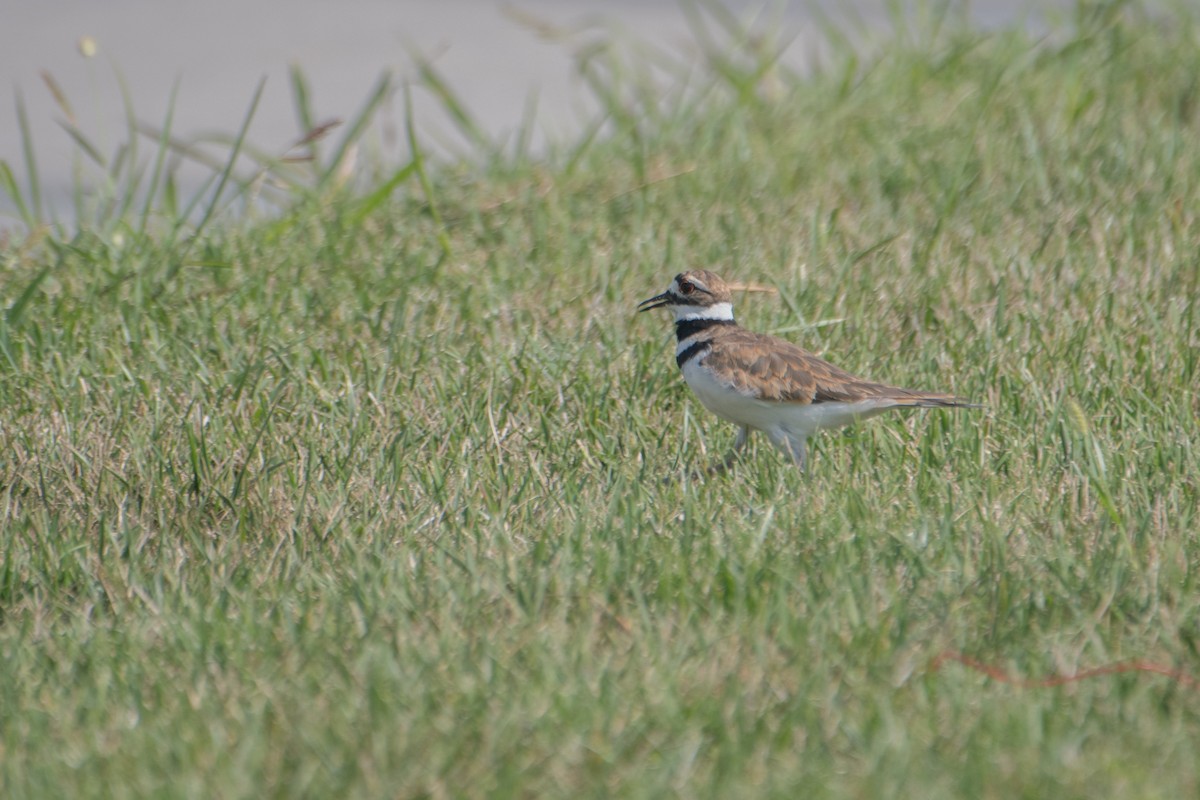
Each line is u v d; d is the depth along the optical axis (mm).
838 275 13992
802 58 24047
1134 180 15594
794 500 10133
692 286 11523
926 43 20844
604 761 7078
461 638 8211
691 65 20984
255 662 8094
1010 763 6969
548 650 8055
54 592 9148
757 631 8172
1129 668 7754
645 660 7961
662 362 12484
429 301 13688
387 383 12203
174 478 10555
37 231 15352
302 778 6953
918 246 14586
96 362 12570
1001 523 9641
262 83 14977
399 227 15883
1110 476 10125
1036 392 11500
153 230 16078
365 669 7871
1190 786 6785
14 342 12633
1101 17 19938
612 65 20438
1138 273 13562
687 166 17203
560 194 16641
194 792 6805
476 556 9281
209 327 13117
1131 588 8664
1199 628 8195
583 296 13812
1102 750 7035
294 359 12547
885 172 16391
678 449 11172
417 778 7000
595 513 9883
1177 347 12195
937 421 11195
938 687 7602
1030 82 18812
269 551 9648
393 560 9172
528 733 7336
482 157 18703
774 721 7418
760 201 16047
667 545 9273
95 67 23500
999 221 15023
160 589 8875
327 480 10625
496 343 12844
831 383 10734
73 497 10484
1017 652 7961
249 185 16109
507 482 10445
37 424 11445
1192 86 17922
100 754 7203
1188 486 10195
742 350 10945
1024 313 13062
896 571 8930
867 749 7066
